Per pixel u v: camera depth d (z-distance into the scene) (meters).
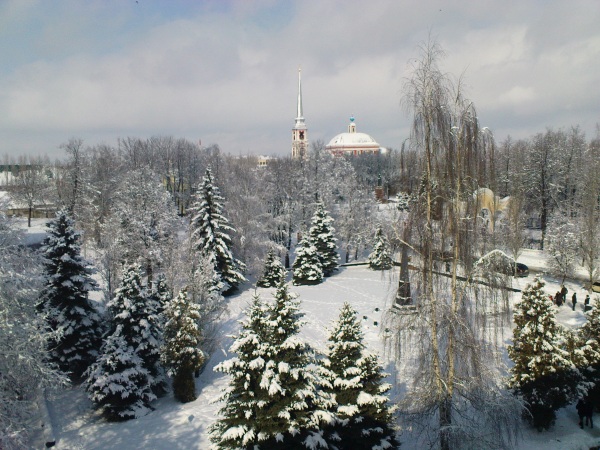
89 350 25.88
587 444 19.09
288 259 57.66
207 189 43.81
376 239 53.09
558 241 40.53
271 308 16.50
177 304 24.64
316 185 62.97
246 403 15.82
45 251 25.25
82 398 24.11
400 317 17.00
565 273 39.41
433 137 15.87
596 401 21.11
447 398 15.76
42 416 21.36
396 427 16.92
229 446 15.98
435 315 16.00
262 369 15.96
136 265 24.80
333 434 16.23
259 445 15.62
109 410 21.98
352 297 40.78
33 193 72.19
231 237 49.41
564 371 19.44
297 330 16.70
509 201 46.19
